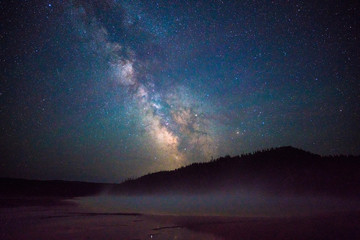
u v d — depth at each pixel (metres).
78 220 11.69
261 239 7.30
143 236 8.26
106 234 8.56
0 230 9.16
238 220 10.92
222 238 7.73
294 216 11.29
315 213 11.89
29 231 9.05
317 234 7.41
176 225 10.18
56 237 8.09
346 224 8.52
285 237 7.31
